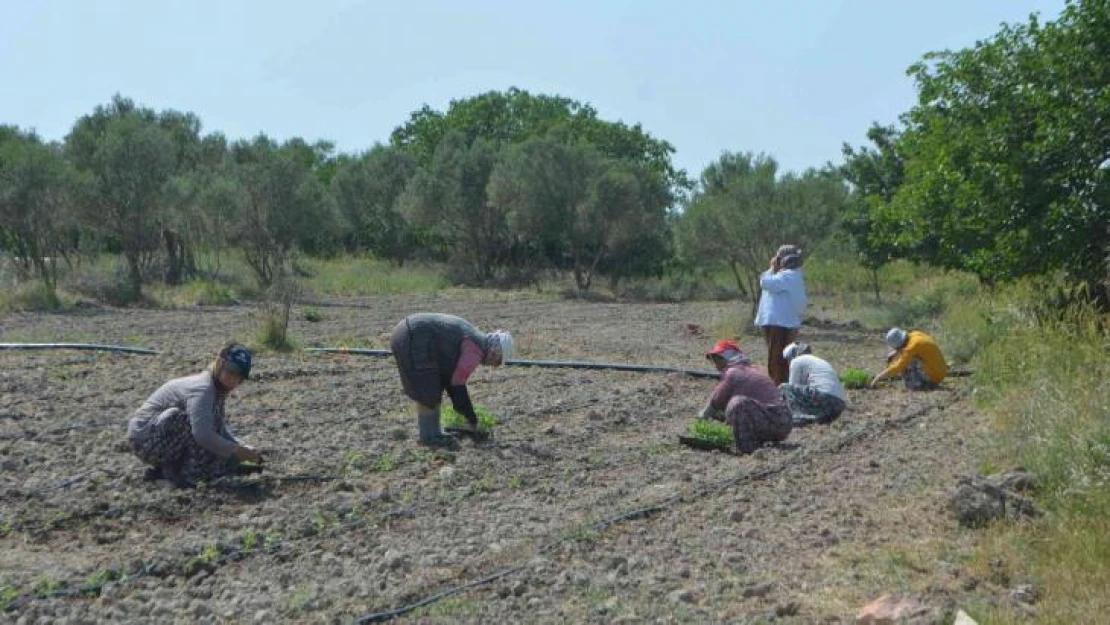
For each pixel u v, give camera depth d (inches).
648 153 2453.2
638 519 306.3
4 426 410.0
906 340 535.8
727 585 253.9
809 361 458.9
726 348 420.8
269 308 688.4
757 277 951.6
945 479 345.7
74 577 250.8
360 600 240.8
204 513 305.1
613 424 449.1
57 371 545.6
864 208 1047.0
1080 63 573.6
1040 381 416.5
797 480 351.9
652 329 903.1
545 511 313.4
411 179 1638.8
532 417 459.2
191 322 852.0
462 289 1400.1
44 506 304.8
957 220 616.4
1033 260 588.4
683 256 1012.5
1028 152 578.9
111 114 1537.9
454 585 252.1
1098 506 285.4
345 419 440.5
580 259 1569.9
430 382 386.0
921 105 626.5
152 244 1178.0
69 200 1071.0
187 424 329.4
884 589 250.4
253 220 1293.1
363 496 323.6
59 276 1058.1
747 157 1223.5
